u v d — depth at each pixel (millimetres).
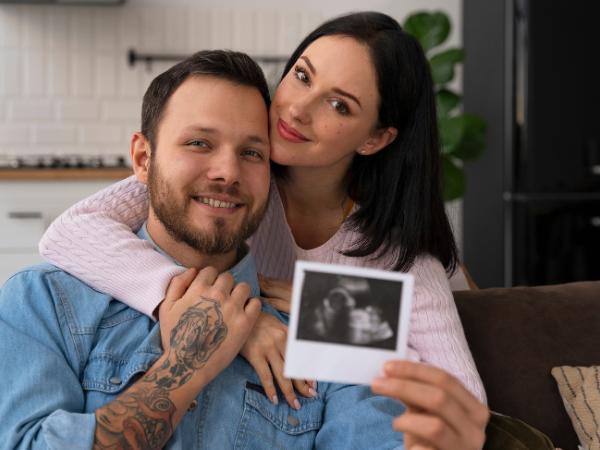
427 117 1324
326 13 3652
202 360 922
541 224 3180
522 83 3152
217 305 964
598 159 3162
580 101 3156
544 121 3152
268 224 1402
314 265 717
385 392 686
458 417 687
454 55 3031
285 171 1352
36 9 3332
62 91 3400
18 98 3367
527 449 986
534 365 1304
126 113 3471
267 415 1025
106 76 3436
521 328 1336
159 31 3467
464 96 3488
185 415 971
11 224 2686
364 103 1194
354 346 710
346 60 1169
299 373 706
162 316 983
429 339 1148
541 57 3133
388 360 710
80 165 2955
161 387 888
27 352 922
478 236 3418
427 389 680
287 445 1021
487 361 1304
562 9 3131
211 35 3529
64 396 904
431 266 1292
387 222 1314
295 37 3617
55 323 972
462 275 1603
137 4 3430
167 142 1023
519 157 3184
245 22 3557
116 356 983
